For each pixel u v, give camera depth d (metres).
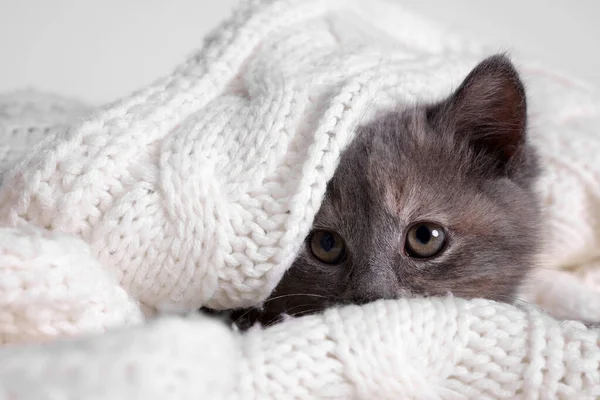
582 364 0.27
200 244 0.30
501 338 0.27
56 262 0.26
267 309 0.33
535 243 0.36
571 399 0.27
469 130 0.35
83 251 0.27
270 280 0.30
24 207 0.30
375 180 0.33
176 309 0.31
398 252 0.33
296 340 0.26
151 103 0.32
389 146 0.34
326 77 0.33
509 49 0.43
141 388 0.22
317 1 0.38
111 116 0.31
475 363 0.27
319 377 0.26
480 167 0.35
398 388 0.26
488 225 0.34
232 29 0.36
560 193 0.39
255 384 0.26
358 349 0.26
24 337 0.26
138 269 0.30
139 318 0.29
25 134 0.37
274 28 0.36
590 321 0.32
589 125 0.42
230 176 0.30
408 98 0.36
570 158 0.40
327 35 0.37
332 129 0.31
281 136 0.31
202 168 0.30
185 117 0.33
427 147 0.35
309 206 0.30
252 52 0.35
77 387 0.21
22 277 0.26
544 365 0.27
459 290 0.33
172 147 0.31
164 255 0.30
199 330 0.24
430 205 0.34
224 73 0.34
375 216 0.33
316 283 0.33
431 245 0.33
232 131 0.31
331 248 0.33
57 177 0.30
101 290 0.27
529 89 0.42
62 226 0.30
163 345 0.23
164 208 0.30
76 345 0.22
